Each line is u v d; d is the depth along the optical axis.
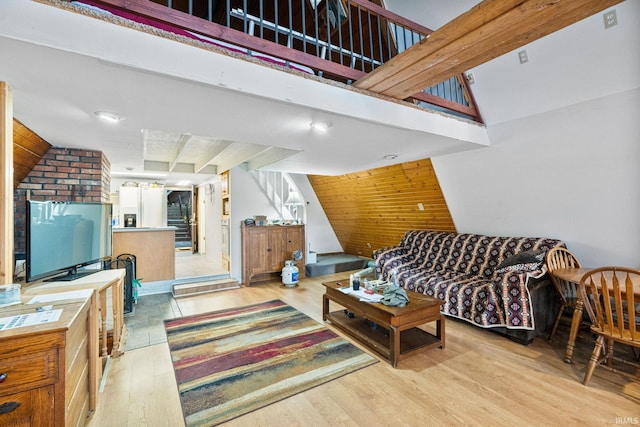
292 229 5.57
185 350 2.70
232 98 1.90
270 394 2.06
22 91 1.75
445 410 1.89
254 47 1.84
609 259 3.04
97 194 3.27
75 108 2.03
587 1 1.42
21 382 1.21
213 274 5.19
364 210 6.00
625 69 2.36
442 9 3.01
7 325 1.29
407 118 2.62
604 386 2.13
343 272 6.23
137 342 2.87
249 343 2.84
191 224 8.68
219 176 6.26
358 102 2.31
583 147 2.85
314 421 1.80
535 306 2.82
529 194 3.49
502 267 3.34
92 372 1.86
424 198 4.72
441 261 4.32
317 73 2.75
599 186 2.90
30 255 1.94
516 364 2.45
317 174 5.90
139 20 1.58
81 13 1.35
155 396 2.04
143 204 6.53
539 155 3.16
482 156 3.58
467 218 4.40
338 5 3.55
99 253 2.79
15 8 1.24
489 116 3.34
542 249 3.27
